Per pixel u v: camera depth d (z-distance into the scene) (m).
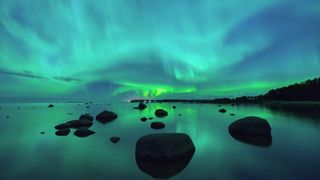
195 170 8.24
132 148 11.92
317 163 8.59
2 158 10.10
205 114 35.94
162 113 35.44
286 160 9.13
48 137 15.30
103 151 11.29
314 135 14.50
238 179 7.22
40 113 42.56
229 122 24.06
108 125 21.94
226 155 10.17
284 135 14.72
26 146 12.48
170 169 8.41
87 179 7.52
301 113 31.83
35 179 7.55
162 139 10.02
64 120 27.97
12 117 32.69
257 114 32.94
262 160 9.26
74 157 10.20
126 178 7.55
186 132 17.03
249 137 14.52
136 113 40.91
